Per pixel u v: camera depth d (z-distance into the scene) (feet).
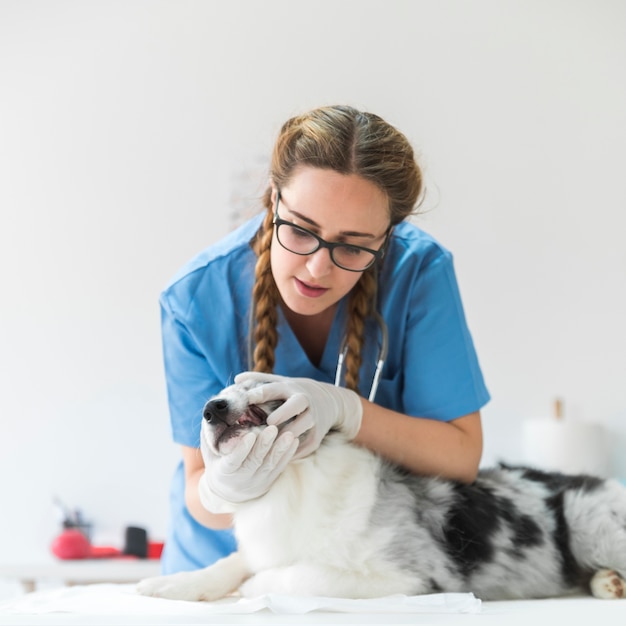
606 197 11.75
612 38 11.80
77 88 12.32
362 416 5.29
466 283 11.78
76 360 12.03
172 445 11.84
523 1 11.88
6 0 12.25
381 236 5.14
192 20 12.21
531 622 3.62
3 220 12.23
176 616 3.85
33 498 11.84
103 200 12.20
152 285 12.08
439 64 11.90
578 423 10.73
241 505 5.16
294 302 5.21
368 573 4.85
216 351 5.86
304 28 12.09
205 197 12.10
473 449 5.71
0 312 12.14
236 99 12.12
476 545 5.24
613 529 5.65
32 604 4.33
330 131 4.89
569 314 11.68
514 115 11.85
